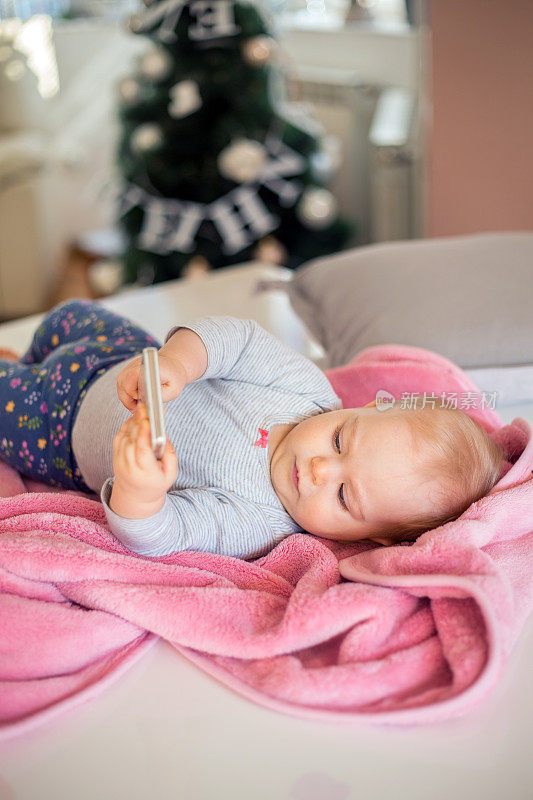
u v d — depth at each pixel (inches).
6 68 134.9
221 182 101.5
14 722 29.2
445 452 37.0
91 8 144.0
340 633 32.8
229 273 81.7
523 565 35.1
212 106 98.9
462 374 48.2
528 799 26.4
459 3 74.9
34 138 139.6
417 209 112.3
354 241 120.5
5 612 31.6
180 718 29.9
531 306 53.4
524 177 77.9
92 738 29.0
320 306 61.0
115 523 34.1
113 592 32.7
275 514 39.8
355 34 115.9
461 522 34.4
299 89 115.0
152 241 108.2
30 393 45.8
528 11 70.7
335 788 26.9
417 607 33.5
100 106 145.0
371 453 36.9
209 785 27.0
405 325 53.6
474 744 28.6
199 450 40.7
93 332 50.3
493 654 28.6
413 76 110.3
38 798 26.5
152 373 30.8
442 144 82.8
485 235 62.5
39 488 47.7
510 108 75.7
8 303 133.6
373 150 110.6
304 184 104.3
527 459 39.1
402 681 29.7
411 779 27.2
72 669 31.5
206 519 37.7
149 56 97.8
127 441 31.4
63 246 147.8
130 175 104.9
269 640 31.0
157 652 33.3
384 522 37.5
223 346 40.6
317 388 44.1
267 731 29.2
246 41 96.6
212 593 33.1
